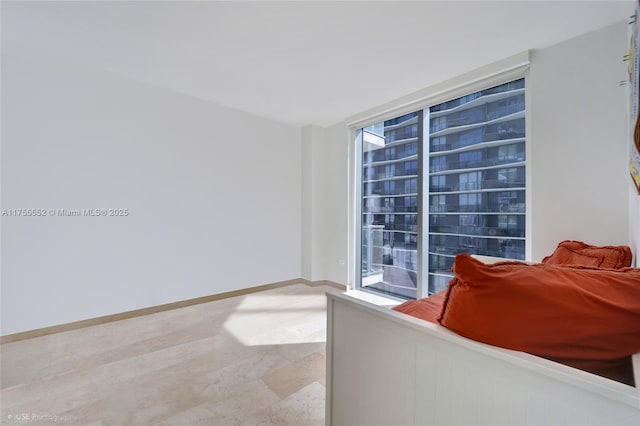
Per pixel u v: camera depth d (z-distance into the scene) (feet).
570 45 6.55
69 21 6.32
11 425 4.57
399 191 10.98
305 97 10.28
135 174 9.35
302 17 6.00
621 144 5.87
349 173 12.52
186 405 5.07
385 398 3.31
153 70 8.55
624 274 2.58
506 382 2.33
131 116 9.24
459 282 2.82
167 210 10.01
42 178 7.86
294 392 5.47
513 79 7.66
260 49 7.27
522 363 2.22
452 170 9.42
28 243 7.69
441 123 9.68
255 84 9.30
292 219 13.58
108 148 8.86
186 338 7.74
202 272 10.81
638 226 4.58
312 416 4.83
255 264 12.31
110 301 8.89
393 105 10.41
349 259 12.51
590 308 2.34
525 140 7.52
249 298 11.31
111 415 4.81
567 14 5.72
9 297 7.46
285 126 13.28
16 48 7.44
